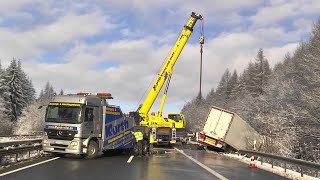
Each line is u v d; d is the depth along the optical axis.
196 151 33.91
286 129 32.91
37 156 21.25
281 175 16.69
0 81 85.19
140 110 33.47
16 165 16.64
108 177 13.92
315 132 29.34
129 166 18.09
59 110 20.58
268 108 43.59
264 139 32.81
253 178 15.20
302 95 31.36
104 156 23.88
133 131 25.41
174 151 32.75
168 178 14.16
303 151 30.00
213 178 14.67
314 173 19.08
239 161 23.72
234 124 33.81
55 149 20.38
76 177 13.59
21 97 87.06
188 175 15.34
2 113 79.00
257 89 83.94
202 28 34.31
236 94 97.75
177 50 33.75
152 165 18.94
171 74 33.97
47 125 20.56
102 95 22.20
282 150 30.42
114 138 23.12
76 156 22.22
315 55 33.56
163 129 38.19
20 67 89.19
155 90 33.72
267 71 87.62
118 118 23.67
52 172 14.70
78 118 20.23
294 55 64.00
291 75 45.06
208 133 34.16
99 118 21.64
